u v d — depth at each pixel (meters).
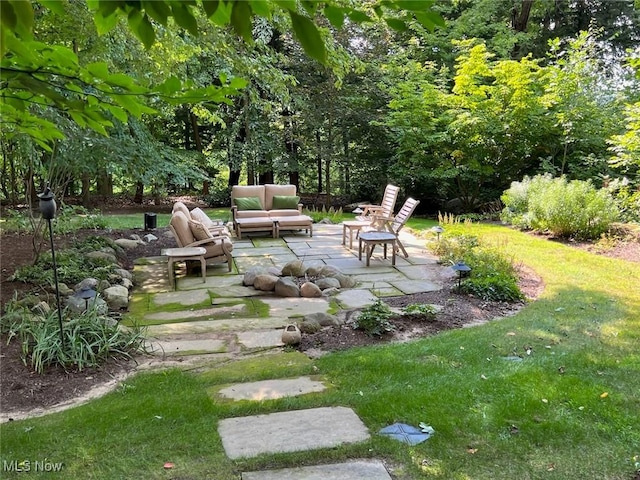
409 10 1.15
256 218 9.40
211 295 5.78
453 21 14.43
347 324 4.68
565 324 4.50
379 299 5.33
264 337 4.35
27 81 1.27
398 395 3.08
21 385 3.23
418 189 14.02
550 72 11.23
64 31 4.13
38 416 2.89
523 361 3.64
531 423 2.75
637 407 2.93
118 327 4.14
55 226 7.96
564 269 6.59
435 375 3.41
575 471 2.35
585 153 11.57
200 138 17.27
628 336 4.17
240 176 19.00
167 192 16.62
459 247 7.46
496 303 5.35
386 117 12.91
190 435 2.63
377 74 13.73
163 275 6.75
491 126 11.64
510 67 11.30
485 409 2.90
